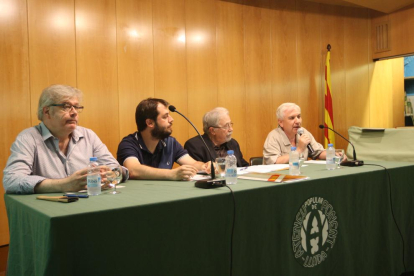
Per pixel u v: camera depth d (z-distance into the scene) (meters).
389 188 2.36
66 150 2.05
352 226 2.13
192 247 1.47
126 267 1.30
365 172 2.22
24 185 1.63
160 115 2.40
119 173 1.89
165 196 1.51
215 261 1.54
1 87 3.22
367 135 3.24
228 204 1.58
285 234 1.78
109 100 3.80
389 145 3.12
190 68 4.33
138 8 3.97
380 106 5.96
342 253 2.07
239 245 1.62
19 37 3.30
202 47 4.43
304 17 5.21
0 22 3.21
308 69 5.25
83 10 3.64
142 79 4.00
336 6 5.47
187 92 4.31
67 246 1.18
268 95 4.93
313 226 1.92
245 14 4.75
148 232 1.36
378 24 5.67
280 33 5.03
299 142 3.12
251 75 4.80
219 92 4.55
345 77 5.57
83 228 1.21
